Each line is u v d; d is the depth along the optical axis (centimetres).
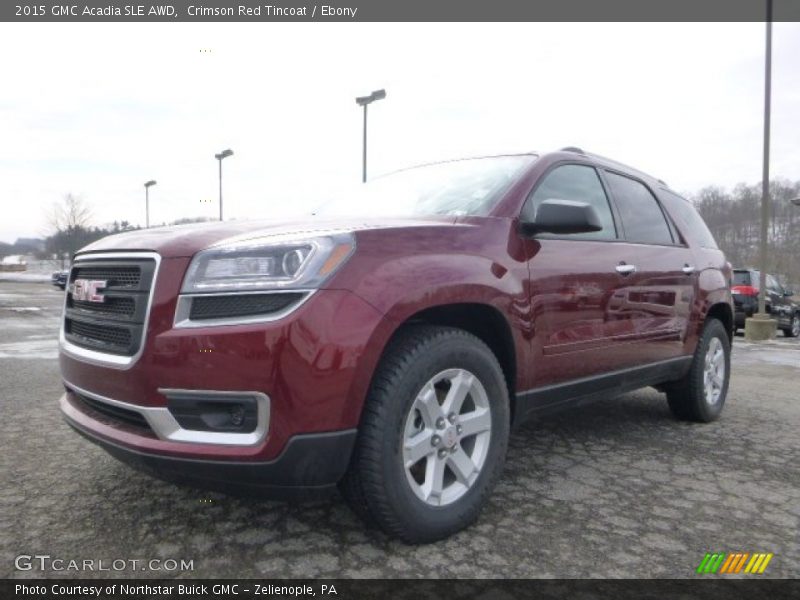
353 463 226
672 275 403
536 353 292
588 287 322
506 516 273
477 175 336
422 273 238
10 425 411
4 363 678
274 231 242
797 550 244
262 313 214
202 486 222
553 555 236
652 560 233
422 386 237
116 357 232
